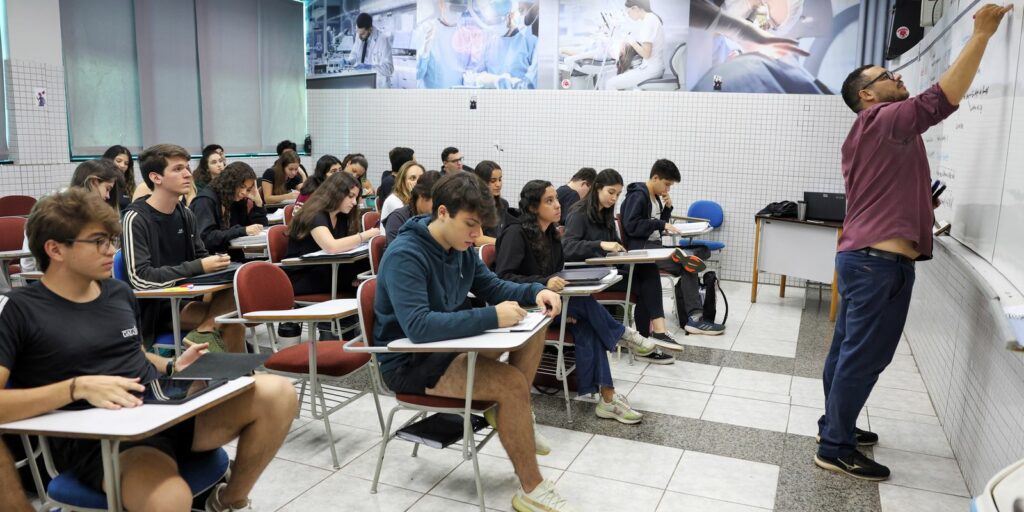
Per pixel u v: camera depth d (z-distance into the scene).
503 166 7.86
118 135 6.66
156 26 6.93
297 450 3.03
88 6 6.28
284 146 7.66
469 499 2.63
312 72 8.76
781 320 5.54
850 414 2.85
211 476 1.89
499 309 2.31
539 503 2.43
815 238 5.67
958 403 3.06
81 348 1.84
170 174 3.28
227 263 3.29
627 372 4.20
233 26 7.77
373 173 8.52
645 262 4.17
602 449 3.11
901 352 4.67
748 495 2.71
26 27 5.75
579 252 4.16
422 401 2.49
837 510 2.60
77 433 1.51
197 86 7.43
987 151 2.79
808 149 6.85
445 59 8.03
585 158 7.54
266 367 2.96
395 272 2.34
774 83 6.98
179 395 1.73
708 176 7.18
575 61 7.56
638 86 7.40
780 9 6.87
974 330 2.83
